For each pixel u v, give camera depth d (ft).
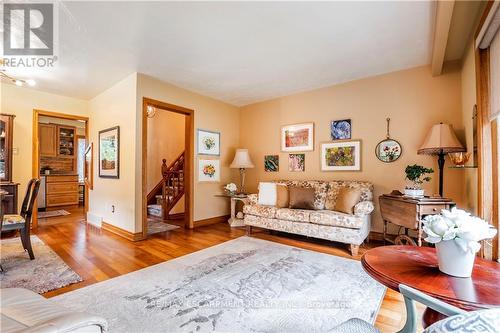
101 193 14.57
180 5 7.13
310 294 6.76
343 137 13.32
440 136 9.72
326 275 7.97
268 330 5.25
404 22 7.99
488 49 7.33
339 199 11.60
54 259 9.22
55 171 22.79
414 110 11.43
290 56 10.41
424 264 4.16
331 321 5.57
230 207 17.31
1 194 8.35
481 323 2.04
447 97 10.74
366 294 6.78
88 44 9.33
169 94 13.50
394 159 11.80
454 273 3.69
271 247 10.89
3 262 8.87
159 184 20.27
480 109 7.49
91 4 7.05
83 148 24.76
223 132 16.81
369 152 12.52
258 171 16.92
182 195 17.94
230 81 13.28
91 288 6.99
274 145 16.16
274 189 13.71
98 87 13.96
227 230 14.08
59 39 8.96
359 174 12.79
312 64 11.21
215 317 5.68
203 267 8.57
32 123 14.21
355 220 10.01
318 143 14.25
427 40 9.11
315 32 8.59
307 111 14.75
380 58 10.61
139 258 9.43
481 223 3.68
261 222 12.78
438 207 8.59
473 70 8.62
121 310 5.92
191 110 14.71
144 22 7.97
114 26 8.16
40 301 3.39
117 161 13.00
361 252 10.30
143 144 12.26
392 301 6.48
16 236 12.29
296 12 7.48
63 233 13.04
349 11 7.44
